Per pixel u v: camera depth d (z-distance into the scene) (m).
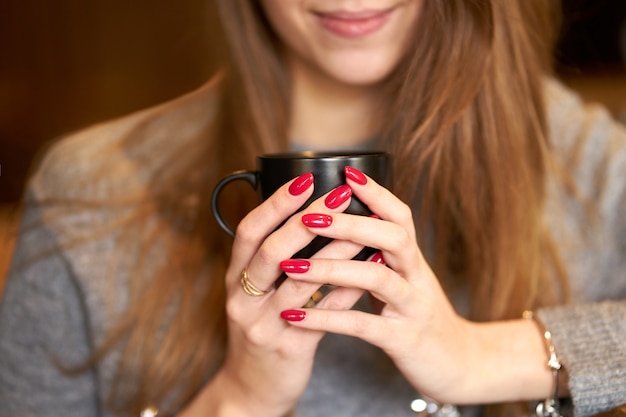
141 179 0.86
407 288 0.60
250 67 0.84
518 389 0.68
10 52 2.31
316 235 0.57
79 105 2.37
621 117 1.58
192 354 0.80
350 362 0.80
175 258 0.83
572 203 0.87
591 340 0.69
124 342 0.82
